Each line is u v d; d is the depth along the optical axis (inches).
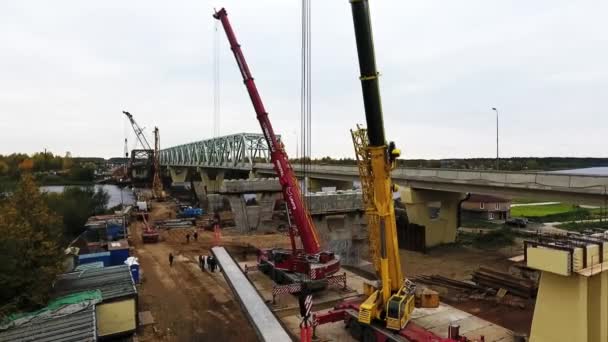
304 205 1048.2
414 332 610.5
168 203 3395.7
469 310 880.3
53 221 961.5
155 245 1641.2
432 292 720.3
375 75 562.9
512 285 971.9
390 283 653.9
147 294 1002.1
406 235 1717.5
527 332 749.3
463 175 1396.4
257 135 3489.2
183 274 1189.7
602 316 625.6
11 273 701.9
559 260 578.9
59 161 7726.4
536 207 3080.7
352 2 532.1
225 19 975.6
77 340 583.2
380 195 633.0
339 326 767.7
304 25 771.4
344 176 2068.2
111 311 748.0
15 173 4709.6
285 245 1619.1
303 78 793.6
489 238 1766.7
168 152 6417.3
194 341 733.9
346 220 1364.4
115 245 1397.6
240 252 1487.5
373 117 589.9
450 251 1641.2
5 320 636.1
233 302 941.8
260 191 1888.5
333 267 962.7
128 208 2699.3
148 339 745.6
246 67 969.5
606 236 670.5
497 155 1745.8
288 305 900.6
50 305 709.3
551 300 621.6
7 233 751.1
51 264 809.5
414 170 1636.3
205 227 2048.5
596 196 1001.5
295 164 2517.2
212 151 4325.8
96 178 6737.2
